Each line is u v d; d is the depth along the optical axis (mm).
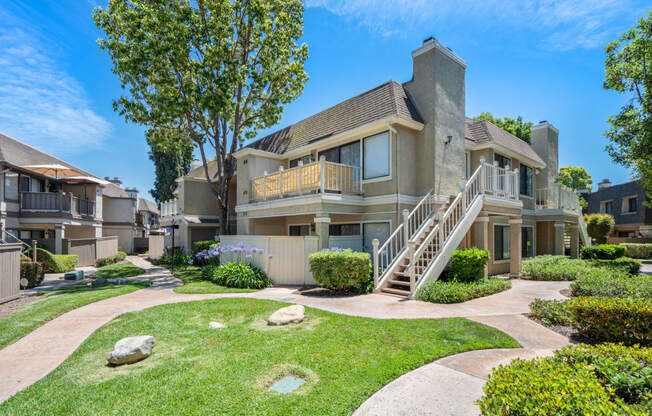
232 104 15781
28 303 8461
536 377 2564
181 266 17391
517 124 25203
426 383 3688
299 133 15781
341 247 11180
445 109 11922
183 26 13375
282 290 9617
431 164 11281
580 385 2428
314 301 7883
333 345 4855
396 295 8508
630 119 12883
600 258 15078
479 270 9602
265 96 16891
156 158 34250
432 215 10773
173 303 7773
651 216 29062
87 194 23922
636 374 2889
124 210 32469
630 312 4723
